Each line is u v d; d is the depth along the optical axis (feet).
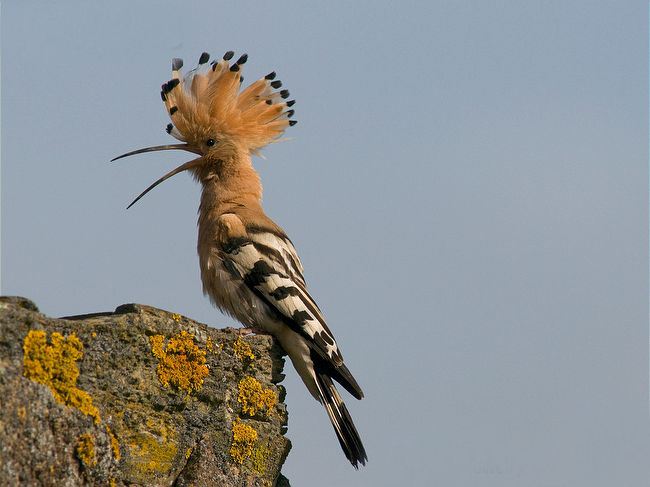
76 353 26.84
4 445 23.75
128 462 28.14
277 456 32.86
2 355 24.59
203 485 30.07
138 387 28.84
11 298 25.58
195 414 30.58
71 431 26.11
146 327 29.27
